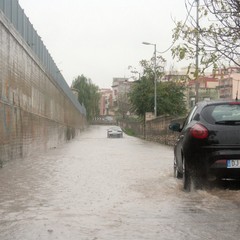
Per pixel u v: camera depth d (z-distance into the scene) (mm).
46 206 5117
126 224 4215
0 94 10766
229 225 4156
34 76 17344
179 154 6875
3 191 6281
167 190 6230
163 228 4059
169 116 25047
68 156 14039
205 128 5809
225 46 5387
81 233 3898
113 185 6832
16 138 12562
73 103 43875
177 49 5527
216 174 5750
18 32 13398
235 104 6082
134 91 39219
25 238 3748
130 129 60125
